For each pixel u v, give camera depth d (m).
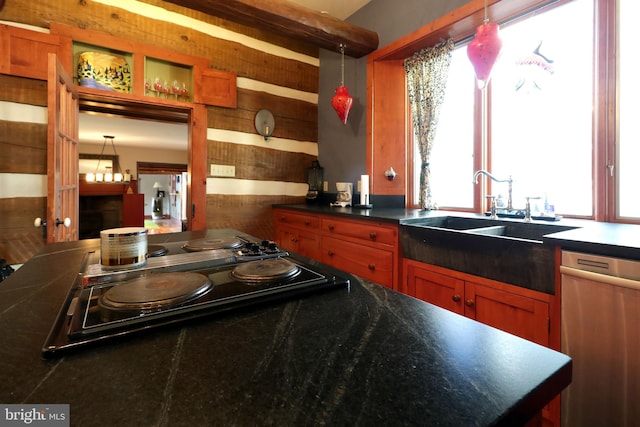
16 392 0.38
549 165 2.04
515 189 2.20
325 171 3.49
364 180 2.84
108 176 7.25
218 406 0.36
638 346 1.08
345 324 0.57
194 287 0.67
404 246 1.98
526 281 1.40
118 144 7.66
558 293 1.29
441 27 2.35
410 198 2.91
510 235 1.94
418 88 2.65
